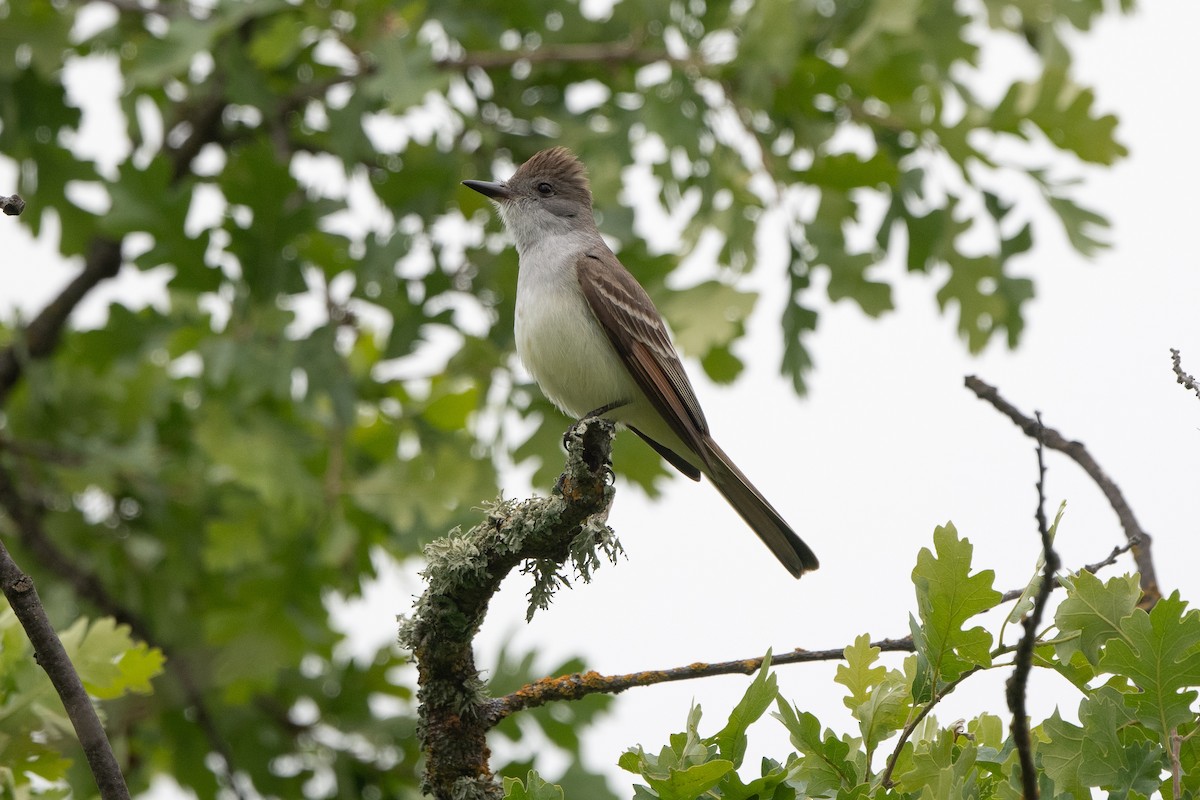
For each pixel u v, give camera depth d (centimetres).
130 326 1185
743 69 1081
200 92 1311
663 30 1161
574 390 1008
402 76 1102
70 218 1266
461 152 1232
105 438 1298
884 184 1131
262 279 1162
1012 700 466
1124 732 525
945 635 519
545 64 1277
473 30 1218
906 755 546
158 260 1148
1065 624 523
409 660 627
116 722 1195
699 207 1131
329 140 1270
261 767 1268
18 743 679
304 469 1152
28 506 1260
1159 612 511
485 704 609
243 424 1159
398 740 1255
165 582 1295
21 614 544
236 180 1155
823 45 1160
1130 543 564
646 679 593
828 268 1126
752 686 513
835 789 529
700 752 512
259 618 1193
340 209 1167
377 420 1216
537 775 514
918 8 1093
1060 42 1251
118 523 1334
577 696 603
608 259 1042
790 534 948
